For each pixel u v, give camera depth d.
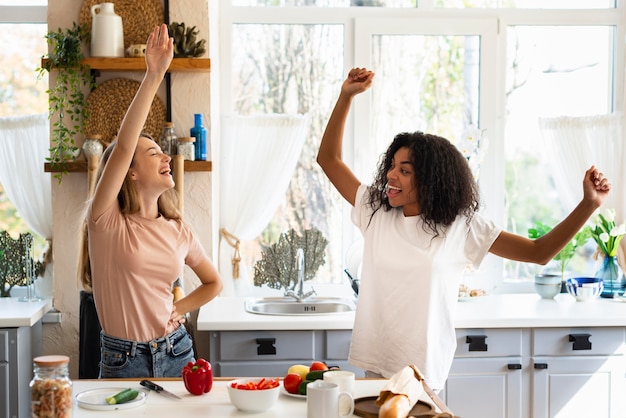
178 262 2.54
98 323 3.37
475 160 3.92
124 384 2.20
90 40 3.54
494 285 4.13
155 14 3.57
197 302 2.79
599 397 3.35
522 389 3.32
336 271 4.11
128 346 2.46
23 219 3.86
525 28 4.13
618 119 4.04
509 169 4.13
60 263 3.59
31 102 3.90
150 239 2.48
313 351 3.27
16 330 3.23
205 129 3.57
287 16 4.04
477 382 3.29
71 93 3.53
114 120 3.54
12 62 3.89
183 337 2.59
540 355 3.32
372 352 2.53
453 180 2.44
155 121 3.59
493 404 3.30
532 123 4.15
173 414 1.93
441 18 4.08
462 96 4.12
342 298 3.82
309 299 3.81
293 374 2.12
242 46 4.05
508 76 4.14
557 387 3.33
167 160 2.51
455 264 2.48
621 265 3.91
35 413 1.74
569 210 4.08
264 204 3.96
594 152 4.06
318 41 4.08
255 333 3.24
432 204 2.43
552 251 2.40
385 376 2.47
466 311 3.42
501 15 4.11
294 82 4.07
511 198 4.13
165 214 2.61
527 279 4.14
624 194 4.04
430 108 4.11
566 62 4.15
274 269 3.91
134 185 2.48
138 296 2.45
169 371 2.53
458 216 2.48
